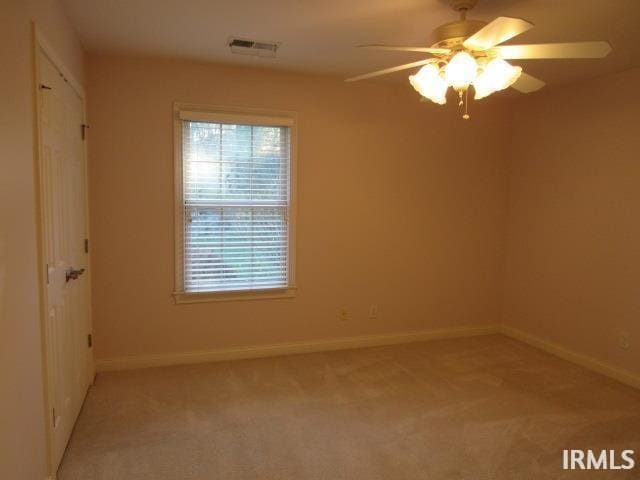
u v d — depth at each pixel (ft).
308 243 12.78
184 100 11.29
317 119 12.50
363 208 13.24
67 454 7.70
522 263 14.35
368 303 13.60
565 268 12.85
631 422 9.14
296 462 7.61
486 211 14.62
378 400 10.00
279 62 11.20
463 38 6.64
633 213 10.97
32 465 5.83
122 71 10.83
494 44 6.41
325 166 12.72
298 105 12.27
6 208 4.97
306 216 12.68
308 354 12.88
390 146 13.32
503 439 8.43
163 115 11.19
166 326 11.73
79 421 8.83
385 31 9.04
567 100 12.66
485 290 14.92
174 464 7.49
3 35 4.91
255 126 12.00
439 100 7.16
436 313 14.40
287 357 12.61
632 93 10.94
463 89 6.82
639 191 10.82
